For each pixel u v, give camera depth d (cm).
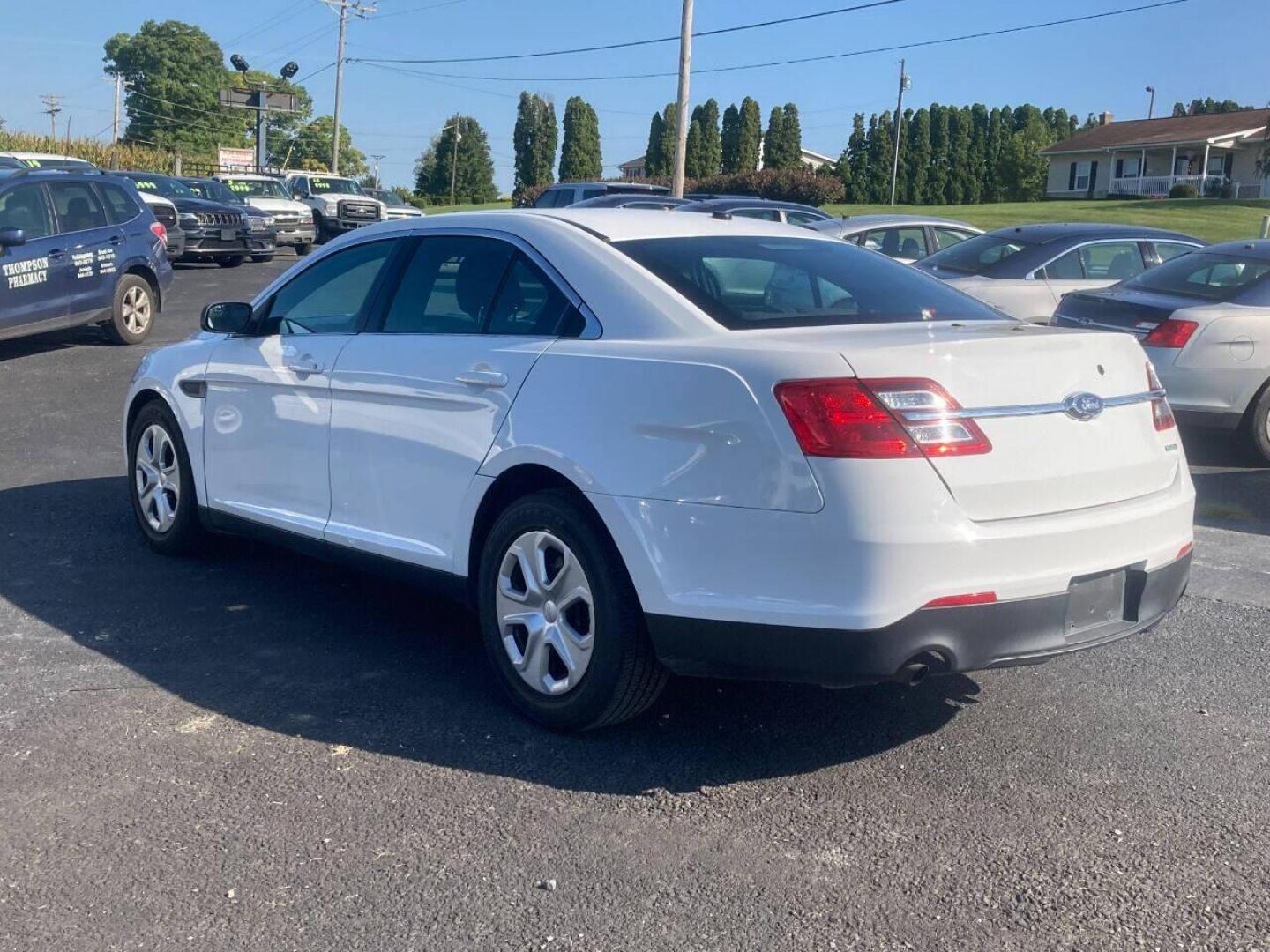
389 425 466
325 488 501
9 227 1202
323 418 497
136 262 1362
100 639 501
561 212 476
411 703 443
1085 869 337
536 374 416
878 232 1417
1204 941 304
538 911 314
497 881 328
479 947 299
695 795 377
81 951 295
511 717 432
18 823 353
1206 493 798
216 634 510
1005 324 432
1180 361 845
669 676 404
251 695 446
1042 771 396
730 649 368
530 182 9362
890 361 355
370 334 489
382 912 312
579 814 364
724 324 398
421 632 519
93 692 446
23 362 1239
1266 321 849
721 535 366
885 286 454
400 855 339
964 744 415
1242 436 873
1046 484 369
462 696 450
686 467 372
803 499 353
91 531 661
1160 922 312
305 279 538
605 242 435
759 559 361
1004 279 1086
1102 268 1100
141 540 645
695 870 334
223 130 9450
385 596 566
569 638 406
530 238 448
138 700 440
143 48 9194
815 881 329
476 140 9838
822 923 310
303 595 564
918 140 7938
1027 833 356
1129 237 1112
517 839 349
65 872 329
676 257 431
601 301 417
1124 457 390
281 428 519
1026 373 371
